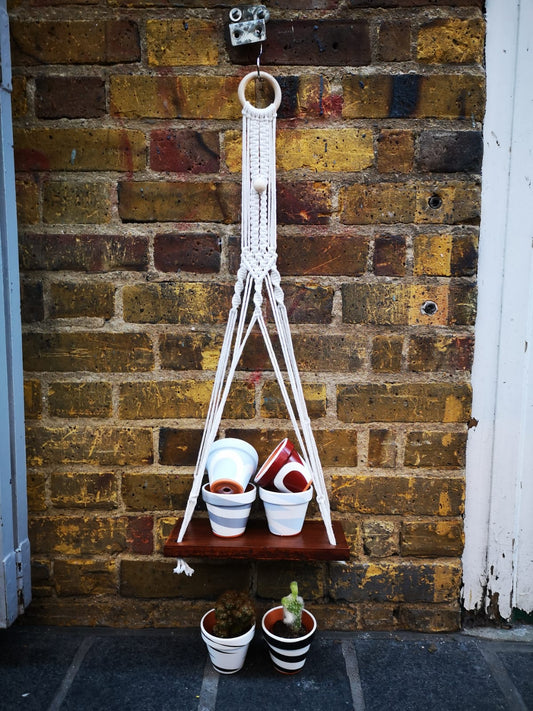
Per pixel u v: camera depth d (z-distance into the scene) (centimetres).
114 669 106
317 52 106
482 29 105
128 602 118
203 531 109
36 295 111
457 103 106
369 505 115
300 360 112
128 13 105
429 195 108
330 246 109
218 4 105
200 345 112
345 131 107
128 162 108
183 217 109
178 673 105
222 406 104
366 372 112
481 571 121
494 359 115
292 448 106
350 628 118
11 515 109
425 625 117
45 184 109
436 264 109
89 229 110
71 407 113
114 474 115
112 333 112
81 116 107
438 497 115
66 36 106
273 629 105
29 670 106
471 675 106
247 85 106
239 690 101
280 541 104
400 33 105
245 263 105
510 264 112
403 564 116
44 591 118
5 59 101
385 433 113
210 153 108
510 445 117
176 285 111
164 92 107
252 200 104
